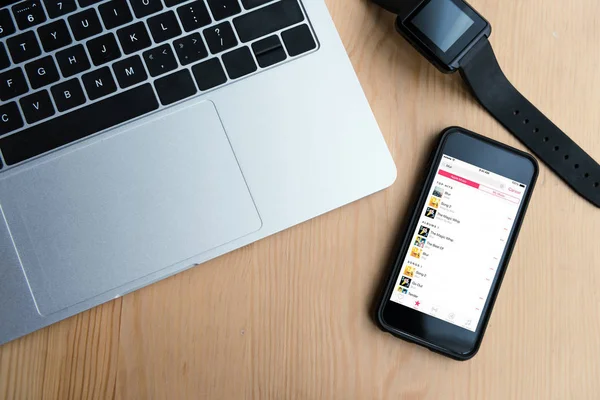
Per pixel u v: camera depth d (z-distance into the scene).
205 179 0.45
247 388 0.46
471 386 0.49
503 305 0.50
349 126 0.46
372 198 0.49
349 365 0.47
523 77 0.52
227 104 0.45
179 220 0.44
